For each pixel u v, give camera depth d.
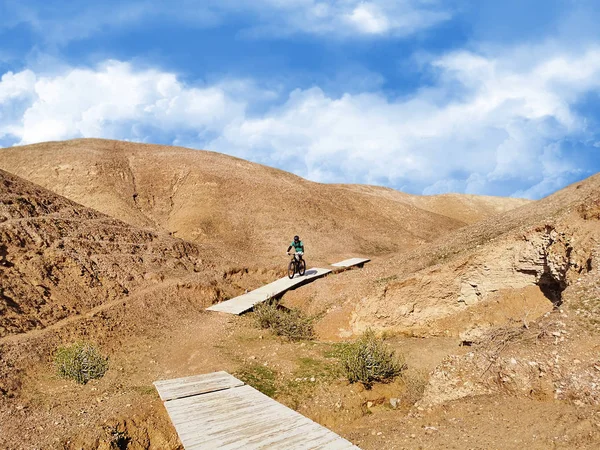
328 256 32.44
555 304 9.11
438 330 12.97
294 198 43.00
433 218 55.94
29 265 13.62
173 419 6.79
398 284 13.67
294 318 14.38
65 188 36.91
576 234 9.80
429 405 7.45
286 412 7.08
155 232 22.73
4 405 7.92
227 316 14.74
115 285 15.27
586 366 6.23
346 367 9.70
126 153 47.34
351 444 5.85
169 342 12.51
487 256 12.52
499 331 8.30
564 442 5.16
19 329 10.87
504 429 5.85
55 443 6.92
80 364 9.76
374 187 75.06
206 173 42.38
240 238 33.31
